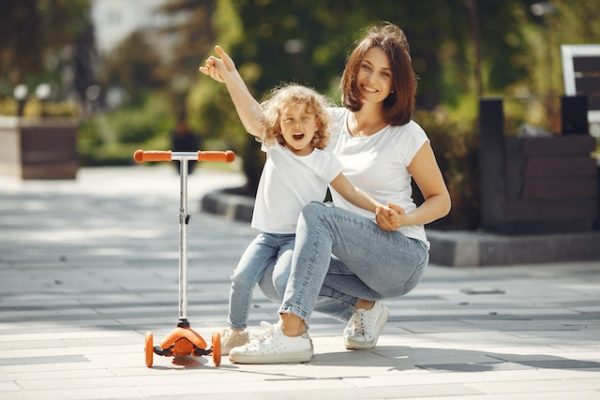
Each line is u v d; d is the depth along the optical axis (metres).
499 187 14.80
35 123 35.88
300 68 46.31
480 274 13.74
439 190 8.65
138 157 8.19
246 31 43.53
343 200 8.68
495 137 14.82
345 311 8.90
